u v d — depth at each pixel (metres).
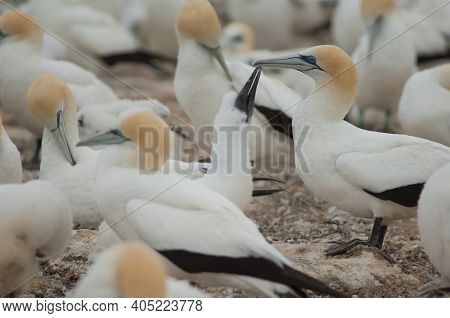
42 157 16.25
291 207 17.91
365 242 14.51
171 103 24.97
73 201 15.69
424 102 17.47
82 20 27.33
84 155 16.12
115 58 27.50
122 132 13.06
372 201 14.37
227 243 12.10
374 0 20.44
